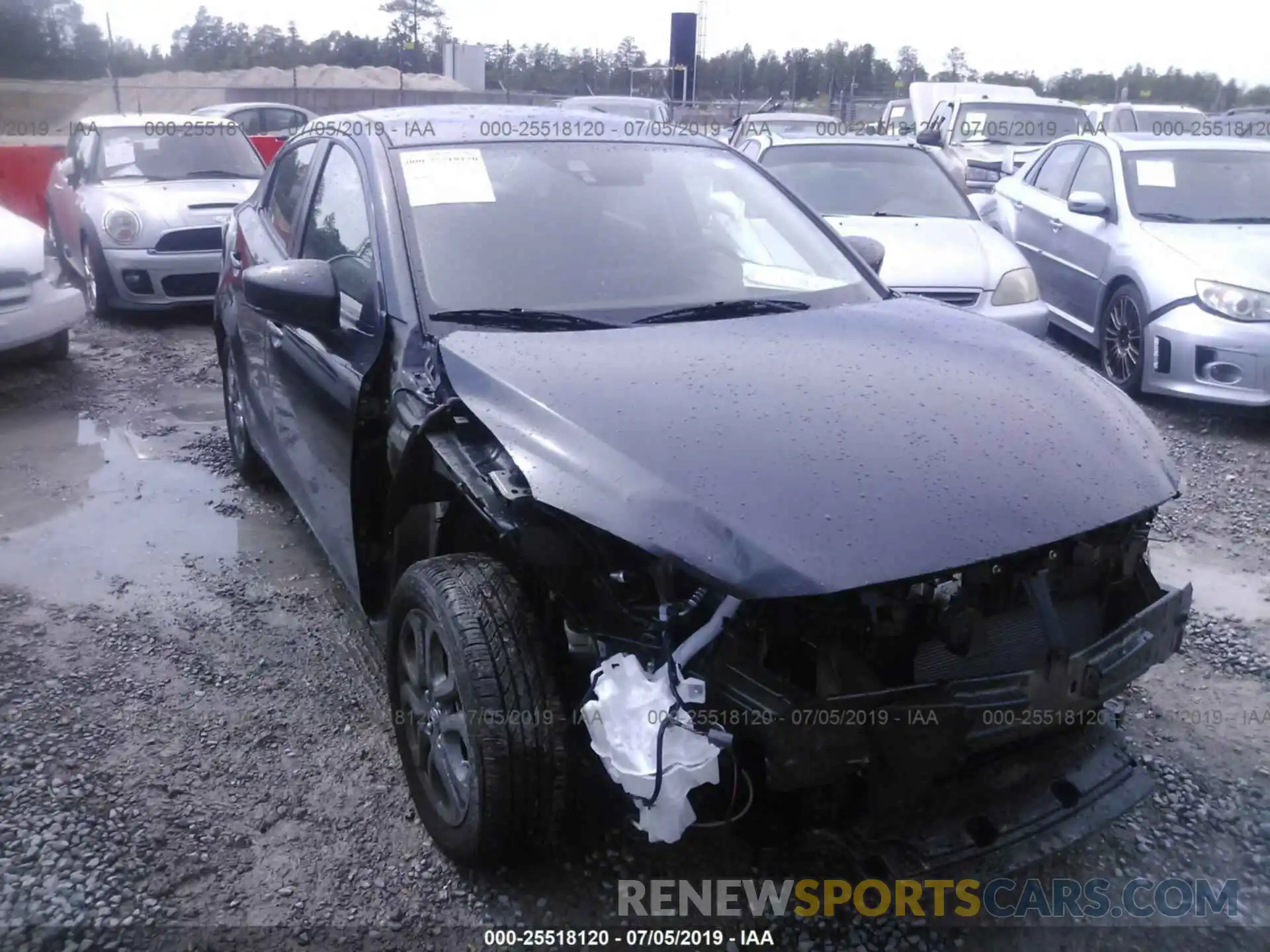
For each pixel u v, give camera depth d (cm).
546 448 258
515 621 263
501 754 254
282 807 309
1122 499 259
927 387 288
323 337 357
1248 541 498
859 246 429
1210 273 656
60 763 326
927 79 3094
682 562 231
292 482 423
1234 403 646
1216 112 2244
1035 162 938
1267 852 296
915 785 236
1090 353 841
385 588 345
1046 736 266
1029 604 259
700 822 256
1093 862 292
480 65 3102
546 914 271
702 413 264
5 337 700
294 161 478
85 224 923
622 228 367
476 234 348
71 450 611
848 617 237
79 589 441
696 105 2180
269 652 394
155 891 276
